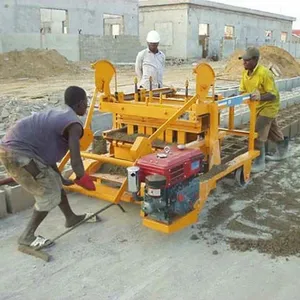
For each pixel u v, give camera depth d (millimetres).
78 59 24062
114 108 4641
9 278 3271
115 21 34000
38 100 10508
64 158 4316
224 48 33812
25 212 4398
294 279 3219
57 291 3111
